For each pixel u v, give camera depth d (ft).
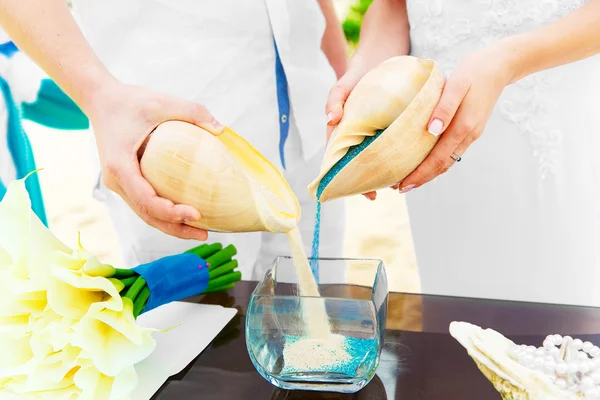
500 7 2.95
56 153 7.72
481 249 3.41
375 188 2.15
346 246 6.35
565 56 2.47
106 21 3.10
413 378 1.97
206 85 3.19
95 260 1.94
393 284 5.54
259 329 1.88
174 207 1.91
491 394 1.87
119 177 1.98
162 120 1.95
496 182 3.25
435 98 2.00
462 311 2.47
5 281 1.85
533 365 1.72
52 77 2.35
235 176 1.88
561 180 3.13
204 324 2.39
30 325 1.88
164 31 3.11
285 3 3.14
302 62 3.39
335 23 3.75
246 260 3.60
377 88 2.06
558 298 3.31
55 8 2.33
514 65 2.31
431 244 3.59
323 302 1.83
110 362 1.83
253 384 1.97
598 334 2.24
